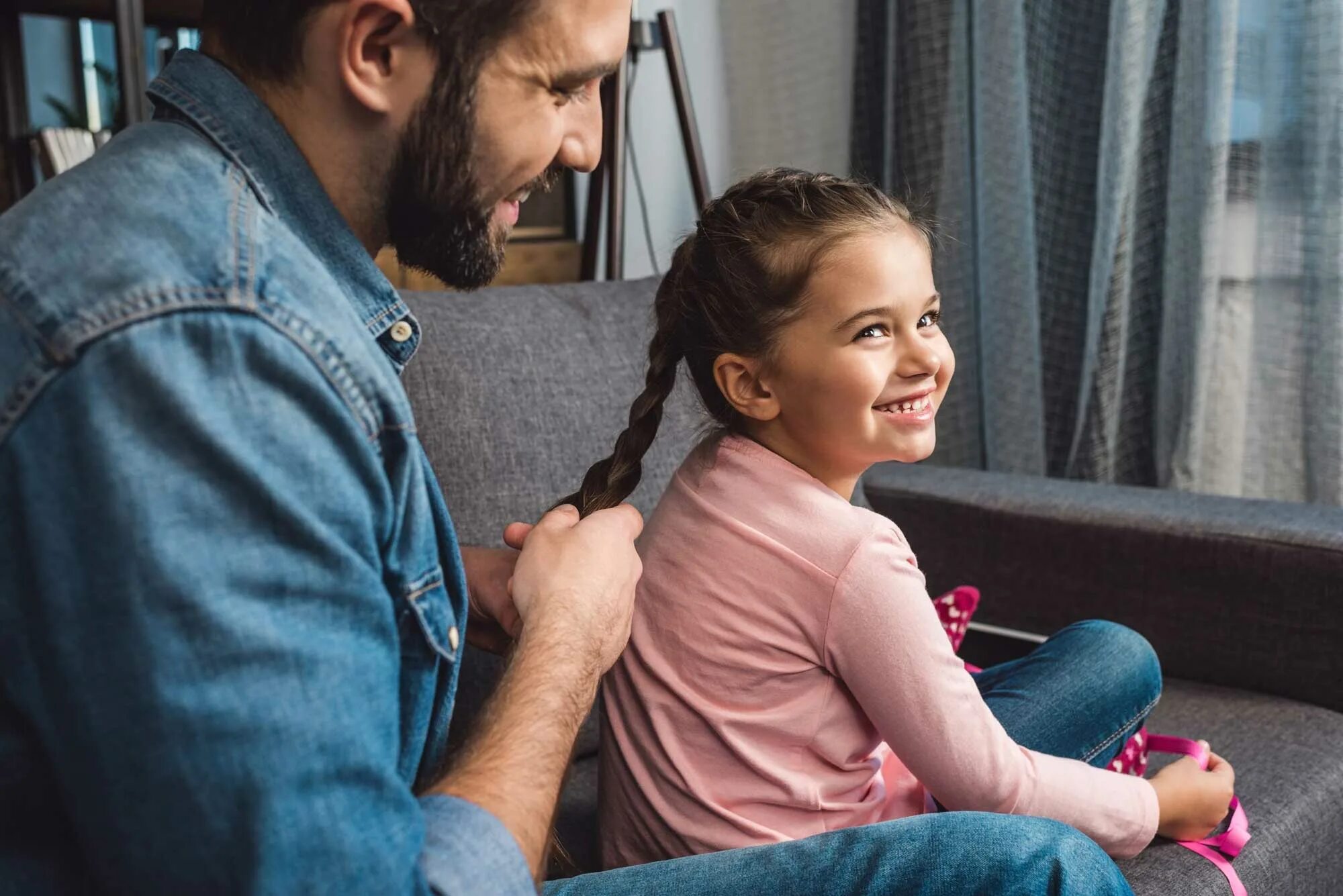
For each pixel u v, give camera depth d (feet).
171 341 1.66
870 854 2.33
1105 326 6.30
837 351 2.73
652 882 2.40
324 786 1.64
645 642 2.87
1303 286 5.77
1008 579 4.79
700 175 6.38
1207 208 5.91
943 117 7.00
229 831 1.58
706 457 2.97
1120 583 4.50
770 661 2.68
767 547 2.70
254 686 1.61
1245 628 4.22
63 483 1.60
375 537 1.93
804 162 8.07
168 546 1.59
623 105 6.12
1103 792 2.83
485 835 1.89
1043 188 6.62
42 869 1.77
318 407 1.78
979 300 7.00
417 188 2.12
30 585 1.63
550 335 4.21
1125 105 6.07
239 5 2.06
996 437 6.95
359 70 2.00
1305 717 3.98
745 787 2.70
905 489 5.06
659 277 4.84
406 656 2.07
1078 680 3.39
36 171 6.24
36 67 9.87
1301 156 5.73
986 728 2.65
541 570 2.43
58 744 1.63
